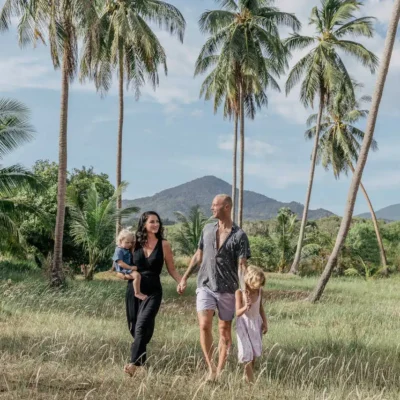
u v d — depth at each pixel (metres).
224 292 6.88
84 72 24.78
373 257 39.12
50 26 17.55
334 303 16.77
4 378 6.03
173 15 28.41
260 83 34.91
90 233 24.03
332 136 44.16
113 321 11.22
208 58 36.59
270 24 33.47
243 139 34.12
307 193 36.72
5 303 12.77
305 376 6.88
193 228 33.19
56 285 18.42
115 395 5.63
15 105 19.84
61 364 6.73
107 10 28.30
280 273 36.09
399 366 7.73
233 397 5.63
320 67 36.50
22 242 20.94
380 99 16.59
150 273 6.94
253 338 6.50
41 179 21.11
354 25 35.78
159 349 8.16
